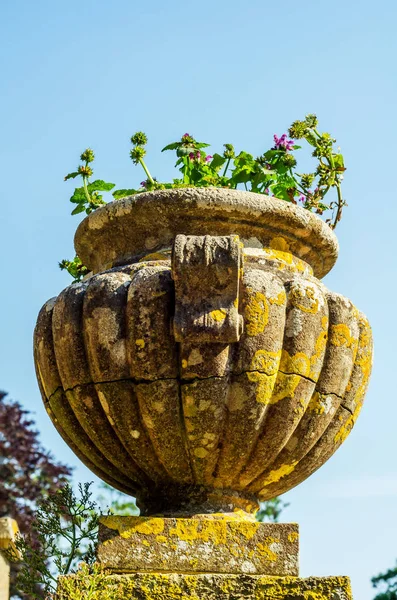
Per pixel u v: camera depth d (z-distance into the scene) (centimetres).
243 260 394
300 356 381
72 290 395
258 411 376
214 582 367
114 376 379
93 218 418
